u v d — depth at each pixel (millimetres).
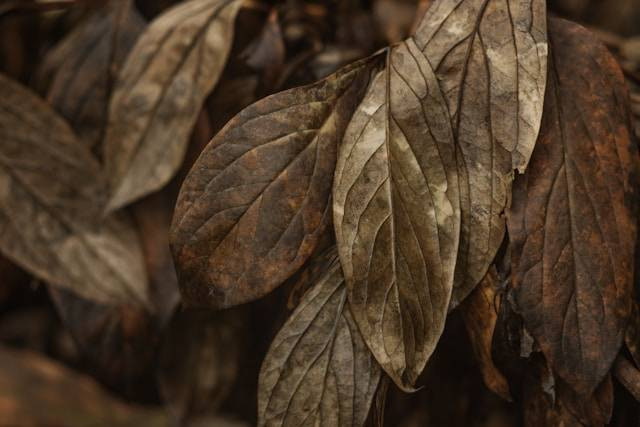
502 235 384
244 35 493
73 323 488
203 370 505
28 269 458
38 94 494
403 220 378
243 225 388
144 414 650
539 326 386
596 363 386
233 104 474
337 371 395
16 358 620
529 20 392
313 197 391
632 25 587
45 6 500
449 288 375
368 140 382
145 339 487
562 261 388
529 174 391
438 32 395
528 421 416
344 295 399
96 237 466
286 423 395
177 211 386
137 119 445
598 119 397
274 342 397
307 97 394
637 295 409
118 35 484
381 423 403
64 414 619
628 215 394
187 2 464
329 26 503
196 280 388
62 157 468
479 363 412
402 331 376
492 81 388
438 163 381
